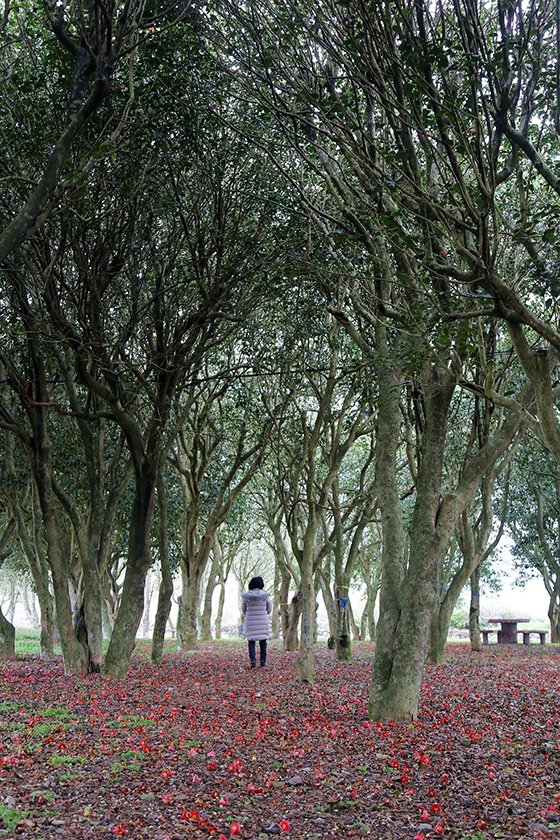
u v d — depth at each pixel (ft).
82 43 28.60
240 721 37.47
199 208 52.19
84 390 76.74
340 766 28.55
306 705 43.27
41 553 76.95
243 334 64.69
